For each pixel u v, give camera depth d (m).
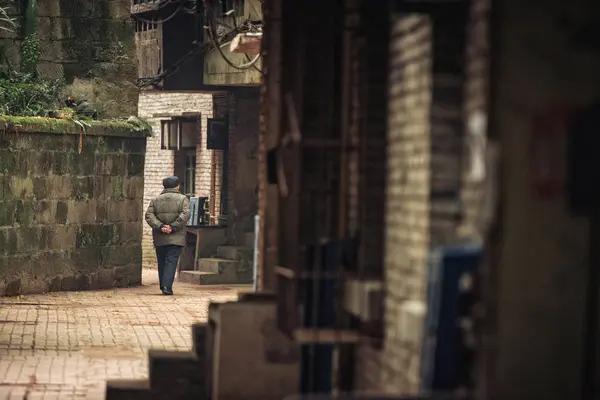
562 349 11.50
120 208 47.78
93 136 46.06
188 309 38.69
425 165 13.08
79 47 49.53
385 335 14.90
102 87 49.78
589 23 11.52
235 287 49.00
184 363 20.34
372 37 16.59
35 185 43.19
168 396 20.27
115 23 50.03
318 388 17.91
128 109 50.06
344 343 16.80
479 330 11.60
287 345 19.19
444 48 12.98
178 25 48.72
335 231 18.34
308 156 18.39
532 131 11.48
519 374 11.50
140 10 49.47
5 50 48.31
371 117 16.58
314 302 17.62
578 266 11.45
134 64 50.22
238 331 19.14
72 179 45.22
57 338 29.95
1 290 41.53
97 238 46.62
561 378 11.50
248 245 50.84
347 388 16.91
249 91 49.78
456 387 11.90
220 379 19.11
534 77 11.50
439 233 12.94
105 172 46.88
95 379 23.86
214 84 46.06
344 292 16.75
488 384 11.48
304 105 18.61
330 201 18.39
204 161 55.97
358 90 17.02
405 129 13.97
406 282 13.90
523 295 11.50
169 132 57.50
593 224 11.41
